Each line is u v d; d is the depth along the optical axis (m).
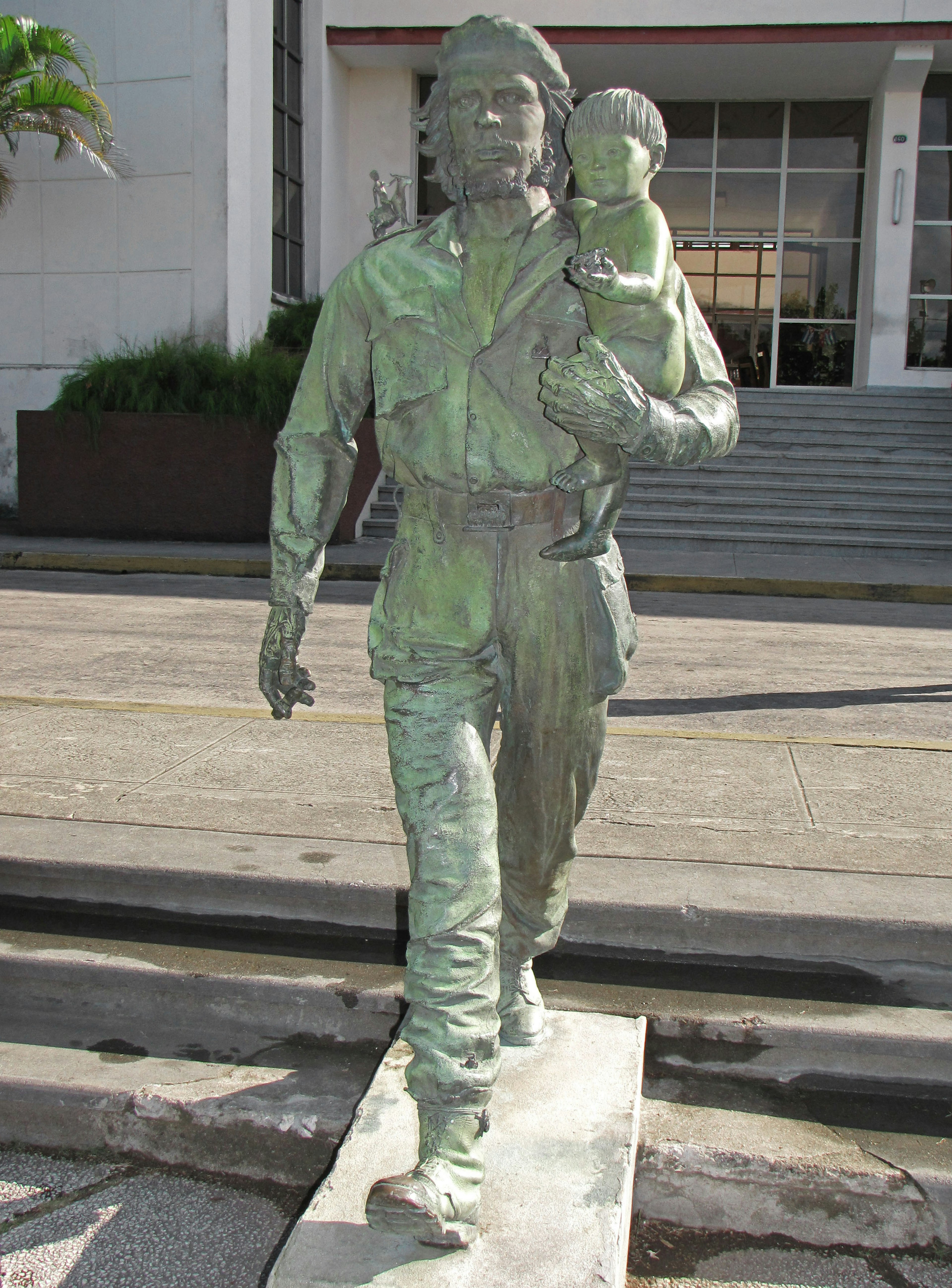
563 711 2.26
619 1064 2.58
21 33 14.67
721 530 14.38
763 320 21.20
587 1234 2.03
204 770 4.49
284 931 3.28
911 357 20.41
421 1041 1.95
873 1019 2.84
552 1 18.80
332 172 19.83
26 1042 2.94
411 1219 1.84
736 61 19.11
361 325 2.26
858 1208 2.42
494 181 2.04
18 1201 2.53
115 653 7.37
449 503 2.20
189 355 14.60
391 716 2.22
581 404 1.81
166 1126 2.66
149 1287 2.26
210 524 14.23
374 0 19.09
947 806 4.14
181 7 15.78
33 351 17.02
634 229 1.93
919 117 19.27
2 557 12.73
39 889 3.44
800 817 3.98
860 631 9.05
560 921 2.59
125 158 16.19
